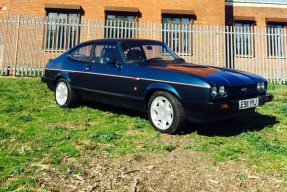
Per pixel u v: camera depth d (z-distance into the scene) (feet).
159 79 11.02
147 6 44.65
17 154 8.45
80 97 15.20
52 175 7.09
